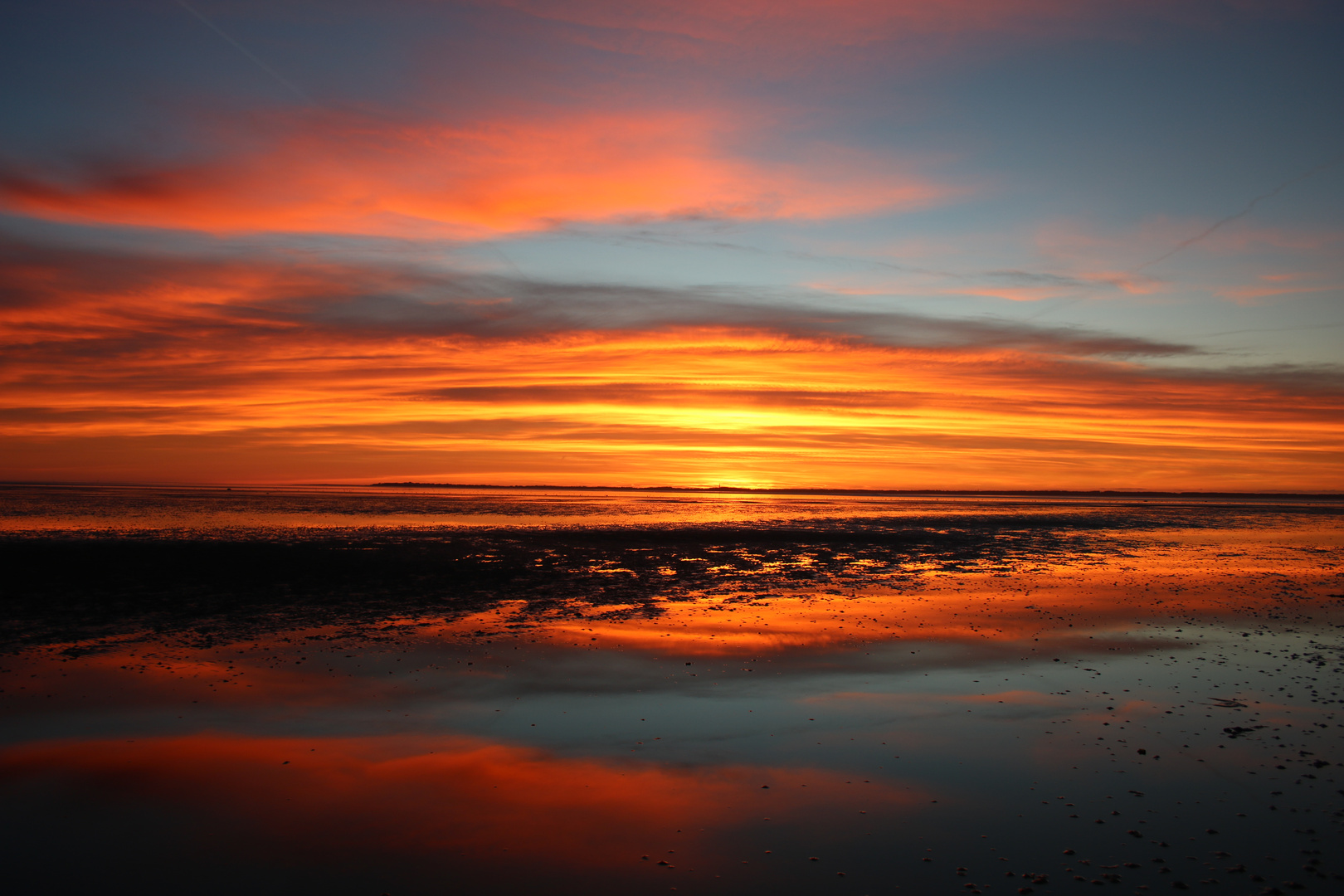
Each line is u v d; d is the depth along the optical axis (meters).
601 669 15.57
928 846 8.45
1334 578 29.86
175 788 9.76
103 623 19.52
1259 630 19.62
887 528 56.19
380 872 7.89
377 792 9.72
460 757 10.91
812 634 18.88
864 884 7.70
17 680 14.41
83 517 56.66
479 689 14.19
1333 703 13.48
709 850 8.37
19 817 8.98
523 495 151.50
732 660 16.38
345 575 27.80
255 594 23.88
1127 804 9.46
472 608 22.11
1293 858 8.12
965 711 13.05
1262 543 47.38
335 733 11.84
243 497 108.44
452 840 8.55
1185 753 11.09
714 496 163.25
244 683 14.41
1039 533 53.34
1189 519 76.12
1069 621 20.73
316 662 15.93
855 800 9.62
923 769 10.58
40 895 7.44
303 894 7.50
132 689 13.90
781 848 8.42
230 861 8.07
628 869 7.98
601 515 68.81
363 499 109.38
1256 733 11.96
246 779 10.06
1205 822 8.95
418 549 35.84
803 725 12.35
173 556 31.44
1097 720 12.59
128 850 8.27
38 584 24.84
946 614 21.66
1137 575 30.81
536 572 29.77
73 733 11.70
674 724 12.35
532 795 9.70
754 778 10.28
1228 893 7.47
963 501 141.88
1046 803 9.51
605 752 11.14
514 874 7.88
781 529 52.38
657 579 28.52
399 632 18.80
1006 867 8.01
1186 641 18.23
